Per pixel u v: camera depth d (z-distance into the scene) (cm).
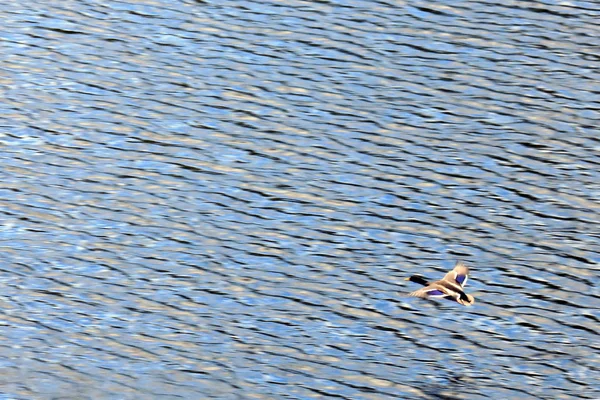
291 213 4169
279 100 4753
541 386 3462
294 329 3659
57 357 3506
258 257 3956
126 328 3638
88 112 4672
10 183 4272
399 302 3784
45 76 4875
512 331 3675
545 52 5066
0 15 5300
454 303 3784
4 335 3578
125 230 4062
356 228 4100
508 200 4244
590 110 4709
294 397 3391
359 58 5012
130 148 4484
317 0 5447
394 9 5378
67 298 3750
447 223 4128
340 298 3794
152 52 5050
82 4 5419
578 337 3650
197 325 3659
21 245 3969
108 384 3409
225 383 3434
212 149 4488
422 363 3547
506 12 5362
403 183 4325
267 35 5162
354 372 3497
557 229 4106
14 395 3350
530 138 4559
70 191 4247
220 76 4894
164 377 3447
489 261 3959
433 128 4606
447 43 5119
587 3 5431
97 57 5009
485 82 4872
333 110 4700
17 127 4569
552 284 3862
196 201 4216
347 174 4362
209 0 5447
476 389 3450
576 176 4366
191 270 3891
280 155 4459
